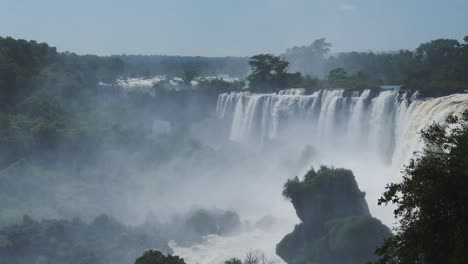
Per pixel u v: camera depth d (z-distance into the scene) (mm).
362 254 65625
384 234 67125
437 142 26578
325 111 121125
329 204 73938
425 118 85250
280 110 133625
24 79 168875
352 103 112812
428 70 152500
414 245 23547
